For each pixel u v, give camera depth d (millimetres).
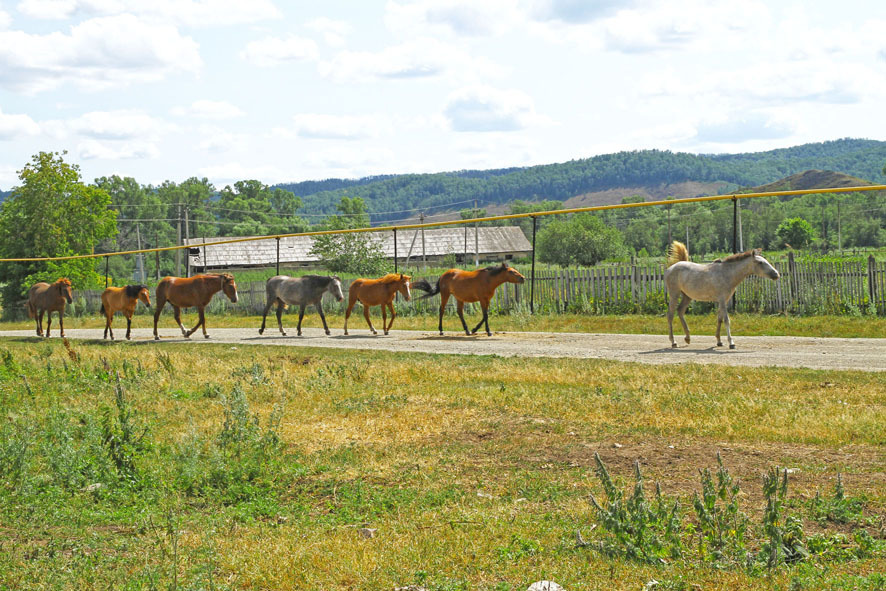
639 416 11430
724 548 6254
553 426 11109
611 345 20172
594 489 8109
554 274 29172
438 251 68562
